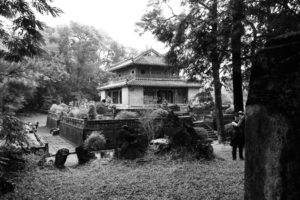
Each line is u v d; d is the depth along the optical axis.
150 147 9.52
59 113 28.36
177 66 14.33
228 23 10.18
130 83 28.23
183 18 13.46
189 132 9.15
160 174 6.75
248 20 9.26
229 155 10.40
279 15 7.07
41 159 8.43
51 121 29.22
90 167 8.11
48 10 4.10
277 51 1.35
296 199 1.15
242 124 8.84
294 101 1.21
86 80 48.78
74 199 5.12
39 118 37.88
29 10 4.16
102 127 16.72
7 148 7.10
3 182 5.54
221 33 10.59
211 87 16.53
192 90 32.12
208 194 4.99
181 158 8.27
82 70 47.91
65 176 6.98
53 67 35.84
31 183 6.18
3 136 4.93
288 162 1.20
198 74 14.12
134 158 8.51
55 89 40.56
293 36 1.33
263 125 1.35
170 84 30.12
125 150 8.69
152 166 7.70
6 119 4.55
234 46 10.39
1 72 3.60
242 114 9.09
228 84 16.70
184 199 4.84
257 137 1.38
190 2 12.52
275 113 1.28
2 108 3.97
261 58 1.43
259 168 1.35
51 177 6.82
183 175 6.54
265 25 8.48
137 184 5.95
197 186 5.56
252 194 1.39
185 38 12.95
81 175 7.09
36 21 4.31
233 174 6.44
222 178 6.06
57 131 24.97
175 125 9.60
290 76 1.25
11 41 4.33
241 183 5.58
